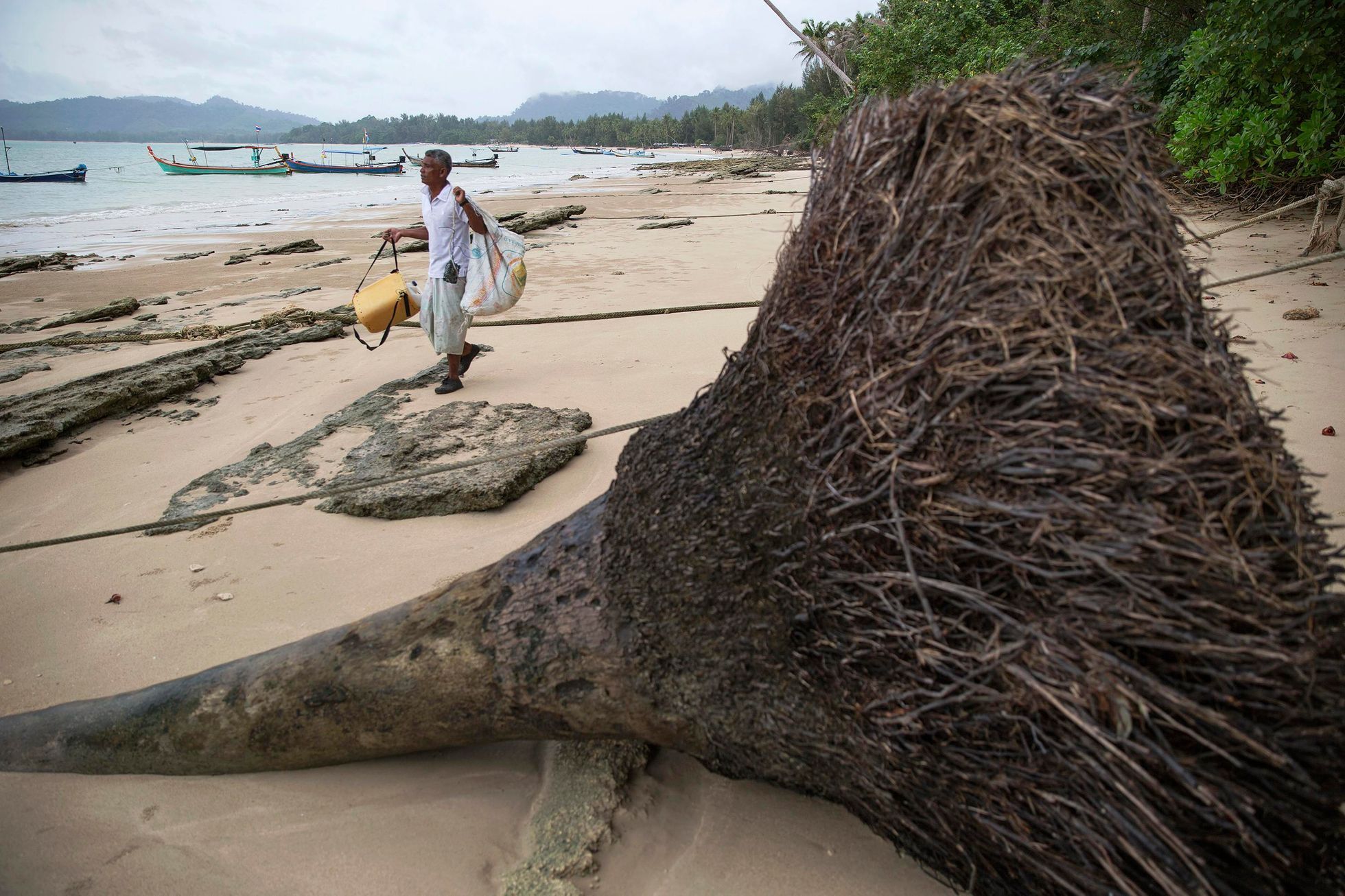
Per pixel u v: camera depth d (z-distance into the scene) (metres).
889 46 23.80
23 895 2.50
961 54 21.67
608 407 6.32
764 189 34.47
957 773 1.91
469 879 2.43
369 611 3.90
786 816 2.53
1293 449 4.51
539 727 2.64
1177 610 1.64
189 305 12.02
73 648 3.75
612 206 28.11
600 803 2.54
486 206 28.62
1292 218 11.70
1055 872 1.82
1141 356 1.76
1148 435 1.73
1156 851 1.65
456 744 2.83
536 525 4.65
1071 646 1.71
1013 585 1.81
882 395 1.96
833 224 2.19
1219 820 1.61
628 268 12.95
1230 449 1.73
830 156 2.32
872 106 2.27
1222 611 1.63
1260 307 7.28
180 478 5.62
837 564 2.03
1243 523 1.70
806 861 2.38
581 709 2.53
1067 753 1.75
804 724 2.18
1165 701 1.63
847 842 2.44
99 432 6.57
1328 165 9.89
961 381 1.85
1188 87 12.80
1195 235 2.11
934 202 1.97
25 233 23.86
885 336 1.97
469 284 6.51
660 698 2.40
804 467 2.12
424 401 6.63
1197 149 11.39
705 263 13.09
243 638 3.74
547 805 2.61
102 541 4.75
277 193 41.53
